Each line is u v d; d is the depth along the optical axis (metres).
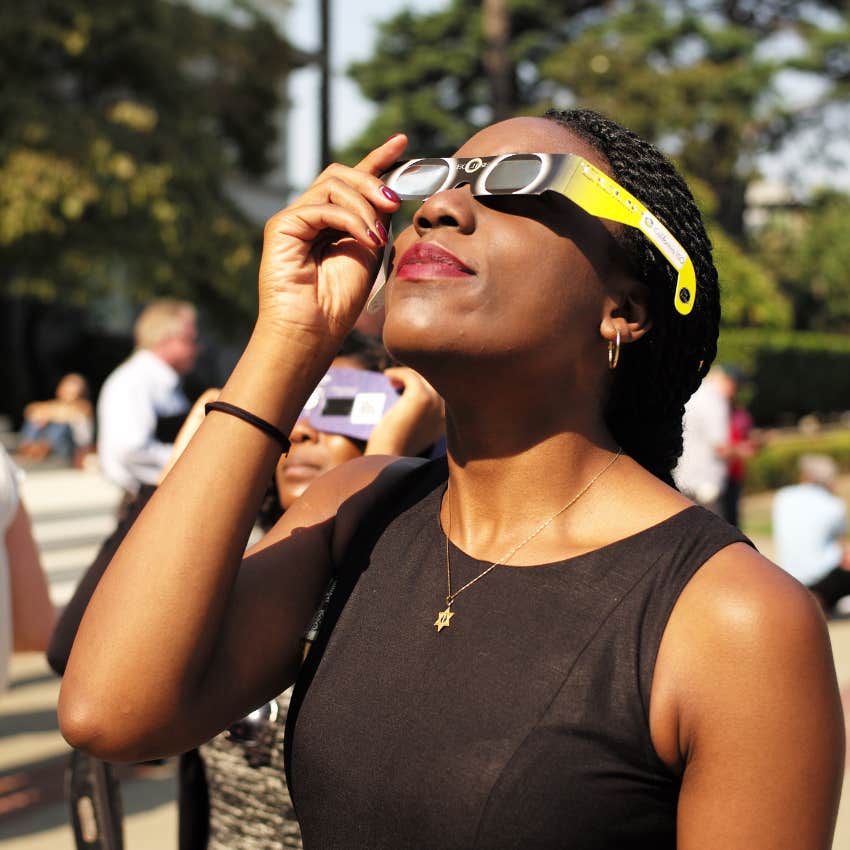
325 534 1.25
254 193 25.06
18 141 15.16
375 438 1.84
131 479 5.24
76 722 1.05
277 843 1.65
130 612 1.05
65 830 3.79
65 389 16.09
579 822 0.94
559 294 1.05
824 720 0.92
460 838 0.95
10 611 2.47
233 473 1.09
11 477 2.47
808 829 0.92
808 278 35.84
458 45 33.78
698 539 0.99
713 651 0.93
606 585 0.99
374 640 1.08
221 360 19.05
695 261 1.16
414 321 1.04
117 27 16.31
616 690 0.95
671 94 30.50
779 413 24.72
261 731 1.62
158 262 16.03
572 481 1.08
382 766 1.01
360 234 1.12
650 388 1.17
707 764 0.93
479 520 1.10
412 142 34.28
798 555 7.64
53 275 16.08
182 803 1.81
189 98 17.66
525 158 1.05
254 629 1.16
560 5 33.31
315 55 8.79
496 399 1.06
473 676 1.00
